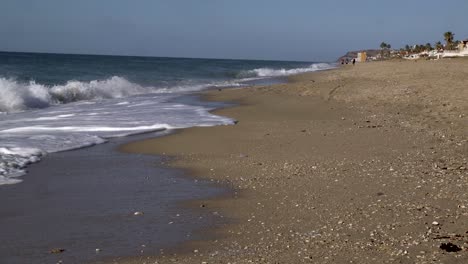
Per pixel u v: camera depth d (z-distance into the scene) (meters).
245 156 12.73
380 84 33.16
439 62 63.09
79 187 9.84
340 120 19.02
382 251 6.31
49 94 26.05
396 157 12.22
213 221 7.85
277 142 14.57
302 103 24.94
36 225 7.66
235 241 6.96
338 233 7.08
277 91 31.22
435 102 22.88
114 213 8.27
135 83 38.47
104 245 6.88
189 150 13.64
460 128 16.50
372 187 9.48
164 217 8.06
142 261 6.33
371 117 19.66
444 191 9.05
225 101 26.56
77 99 27.69
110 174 10.95
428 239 6.67
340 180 10.08
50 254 6.56
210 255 6.46
